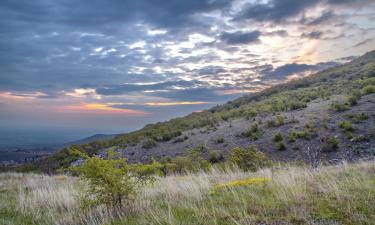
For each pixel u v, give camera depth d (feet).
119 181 17.76
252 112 159.43
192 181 25.67
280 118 119.34
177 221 13.92
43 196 23.73
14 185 36.50
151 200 20.26
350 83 183.01
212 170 37.24
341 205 14.14
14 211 20.26
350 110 109.19
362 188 17.15
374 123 89.56
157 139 157.99
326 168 29.91
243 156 46.70
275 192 18.38
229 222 13.29
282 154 87.25
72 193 23.75
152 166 19.88
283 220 12.84
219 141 121.39
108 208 17.67
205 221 13.55
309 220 12.57
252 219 13.07
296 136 97.14
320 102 144.87
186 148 126.62
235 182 23.97
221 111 233.55
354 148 74.33
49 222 16.84
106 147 150.20
